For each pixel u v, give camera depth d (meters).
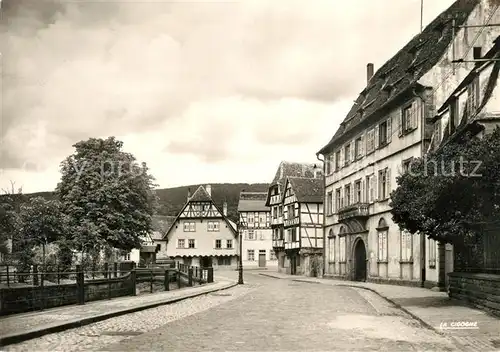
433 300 19.48
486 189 15.35
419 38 33.91
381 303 19.84
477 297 16.33
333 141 43.47
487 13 27.70
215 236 81.88
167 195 118.88
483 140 15.65
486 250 16.03
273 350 9.56
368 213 35.78
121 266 35.44
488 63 19.81
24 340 10.62
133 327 12.84
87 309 16.52
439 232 17.23
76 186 43.72
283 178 70.38
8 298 16.55
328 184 46.03
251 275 58.88
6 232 29.30
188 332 11.91
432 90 28.20
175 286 44.22
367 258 35.78
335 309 17.31
